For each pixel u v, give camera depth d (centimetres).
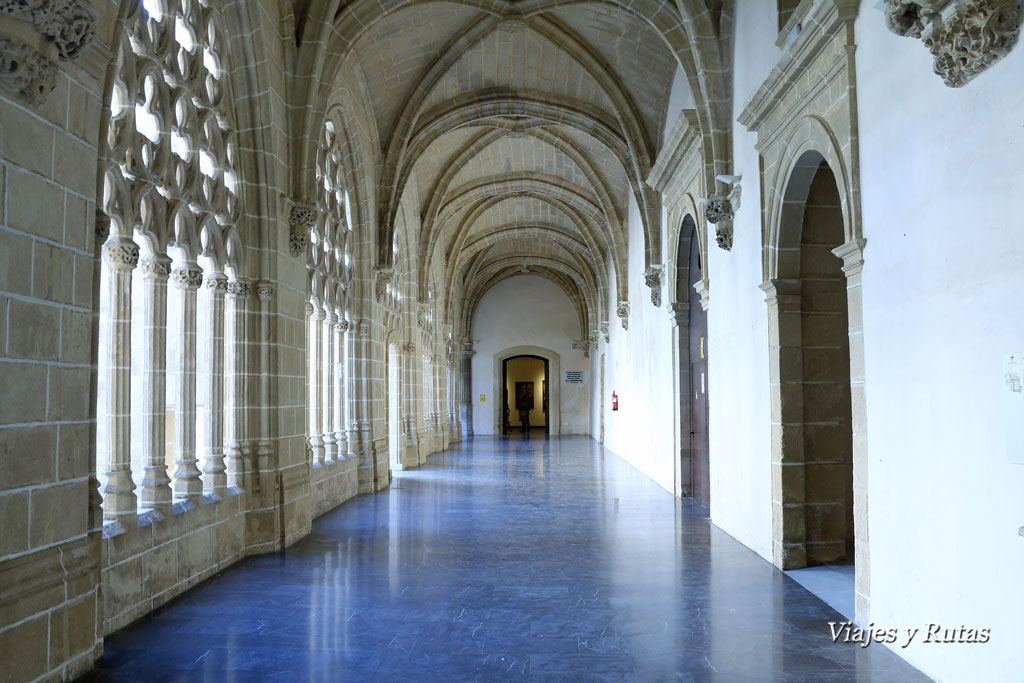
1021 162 361
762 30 789
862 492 547
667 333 1352
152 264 632
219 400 774
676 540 881
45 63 401
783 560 727
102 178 487
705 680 446
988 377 390
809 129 633
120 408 575
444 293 2433
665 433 1378
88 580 461
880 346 516
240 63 793
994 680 385
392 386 1730
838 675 454
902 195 483
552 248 2902
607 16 1164
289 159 886
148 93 624
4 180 389
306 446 951
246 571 726
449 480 1522
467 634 534
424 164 1750
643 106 1344
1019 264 363
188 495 689
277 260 840
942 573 437
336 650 499
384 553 809
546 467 1805
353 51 1138
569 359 3328
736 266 877
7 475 391
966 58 389
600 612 588
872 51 525
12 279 396
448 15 1174
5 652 383
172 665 470
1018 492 366
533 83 1395
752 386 817
